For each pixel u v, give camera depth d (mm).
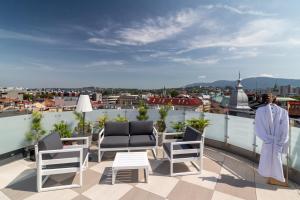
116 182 3010
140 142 4008
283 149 2865
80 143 4754
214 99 23234
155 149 4148
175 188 2832
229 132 4664
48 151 2730
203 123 5094
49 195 2625
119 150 4102
